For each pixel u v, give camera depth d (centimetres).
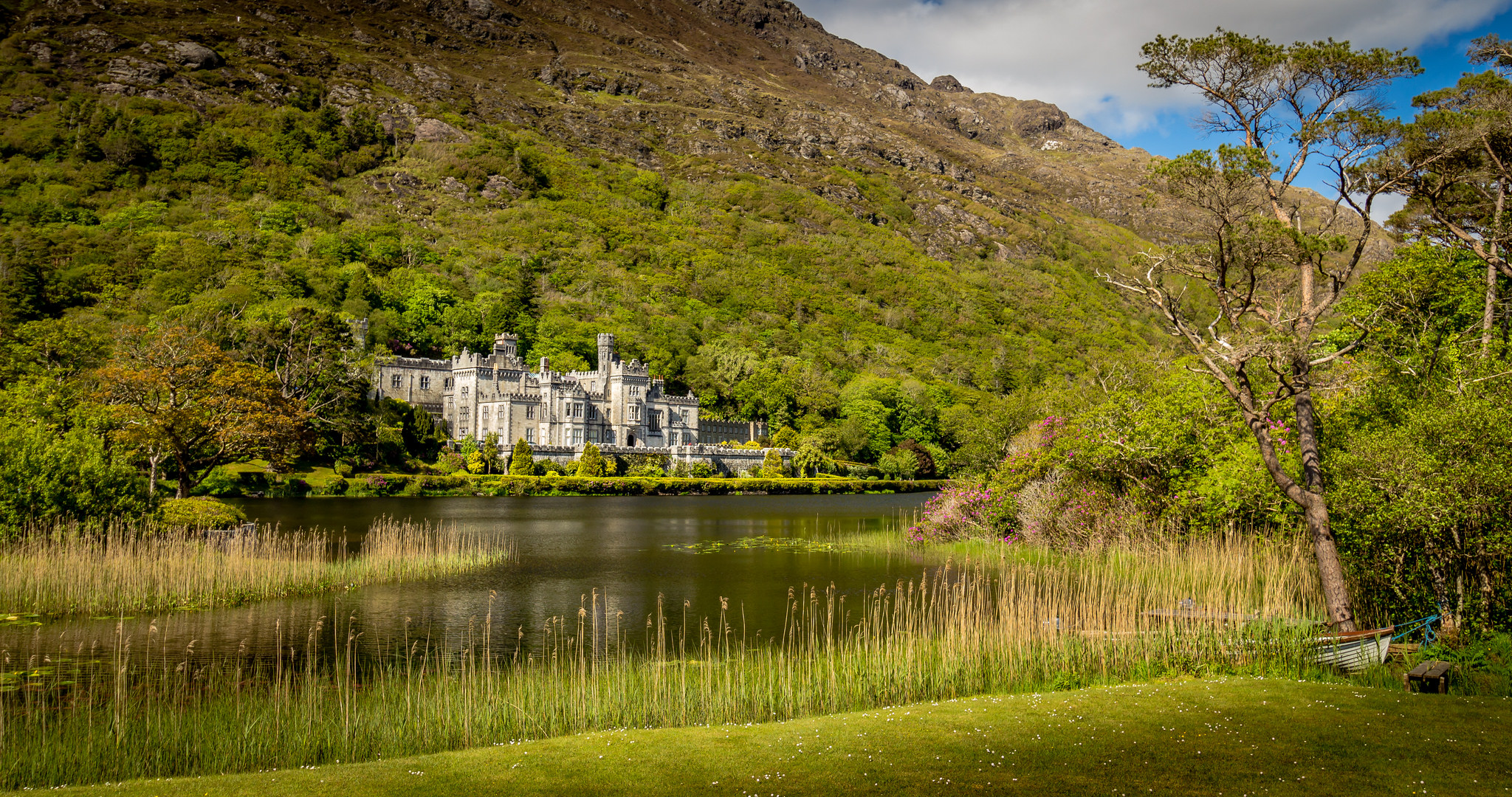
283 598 3803
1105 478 4591
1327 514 2788
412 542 5309
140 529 4475
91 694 2308
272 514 7744
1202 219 2931
